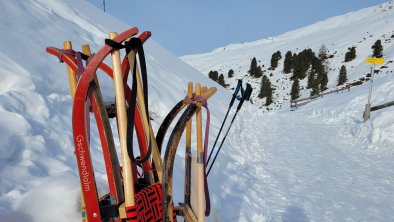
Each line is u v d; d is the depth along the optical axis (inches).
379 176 257.0
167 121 92.0
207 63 4074.8
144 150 84.7
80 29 278.7
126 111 71.6
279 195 210.2
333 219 178.5
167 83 343.0
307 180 244.7
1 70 143.0
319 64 2368.4
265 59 3238.2
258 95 2348.7
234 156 268.8
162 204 79.8
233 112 501.4
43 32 212.2
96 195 69.2
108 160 72.1
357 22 3932.1
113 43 66.2
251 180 227.8
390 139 349.1
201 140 87.0
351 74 2151.8
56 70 178.5
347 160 307.6
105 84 199.5
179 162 174.6
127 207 70.1
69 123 150.1
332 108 643.5
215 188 178.9
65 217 86.9
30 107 138.0
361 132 411.2
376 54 2194.9
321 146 373.7
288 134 463.5
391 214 188.9
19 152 110.7
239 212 162.7
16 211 84.8
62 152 127.1
